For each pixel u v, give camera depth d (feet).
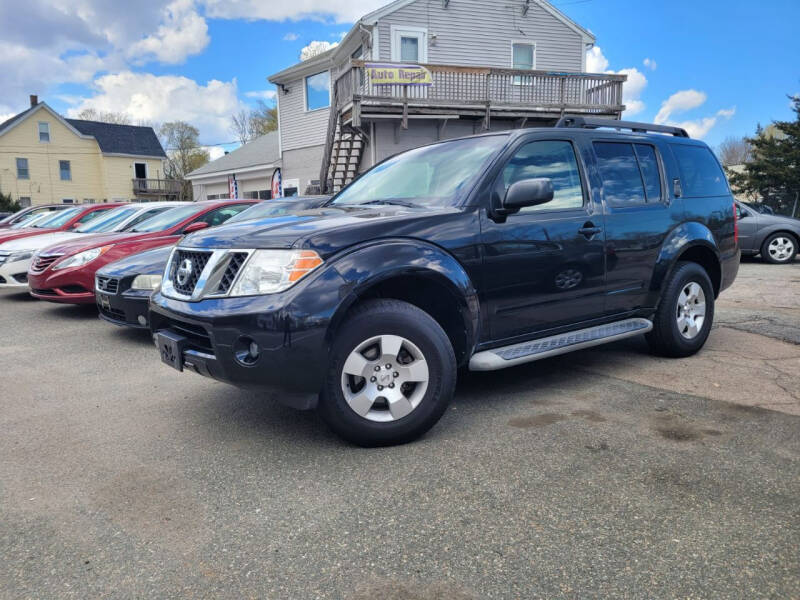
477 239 10.89
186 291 10.23
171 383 14.35
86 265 21.83
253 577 6.52
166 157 146.61
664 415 11.29
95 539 7.36
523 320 11.82
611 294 13.37
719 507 7.79
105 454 10.04
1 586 6.44
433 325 10.11
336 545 7.11
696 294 15.39
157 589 6.35
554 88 56.44
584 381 13.65
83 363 16.48
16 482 9.02
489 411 11.73
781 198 73.61
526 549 6.93
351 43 59.67
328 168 60.08
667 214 14.52
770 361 15.06
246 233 9.99
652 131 15.55
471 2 58.08
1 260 28.17
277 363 9.00
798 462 9.10
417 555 6.86
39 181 131.23
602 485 8.46
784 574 6.36
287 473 9.11
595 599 6.03
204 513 7.95
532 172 12.16
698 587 6.18
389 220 10.21
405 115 49.93
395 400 9.85
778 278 31.19
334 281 9.21
